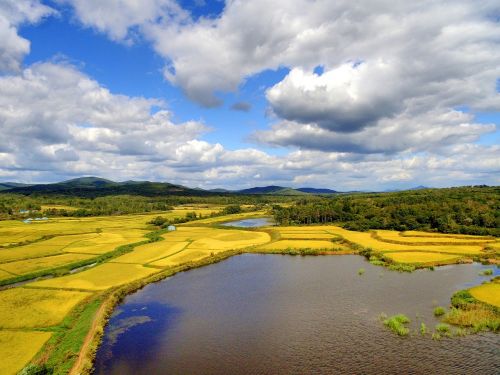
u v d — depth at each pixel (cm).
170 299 6519
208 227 17912
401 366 3953
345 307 5800
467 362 3981
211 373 3959
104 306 5891
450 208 14775
